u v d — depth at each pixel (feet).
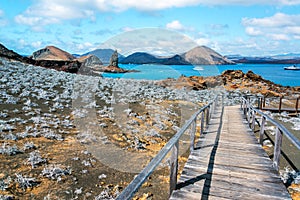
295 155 23.58
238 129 29.71
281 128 15.24
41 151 19.43
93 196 14.74
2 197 13.23
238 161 17.85
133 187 7.24
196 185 13.98
